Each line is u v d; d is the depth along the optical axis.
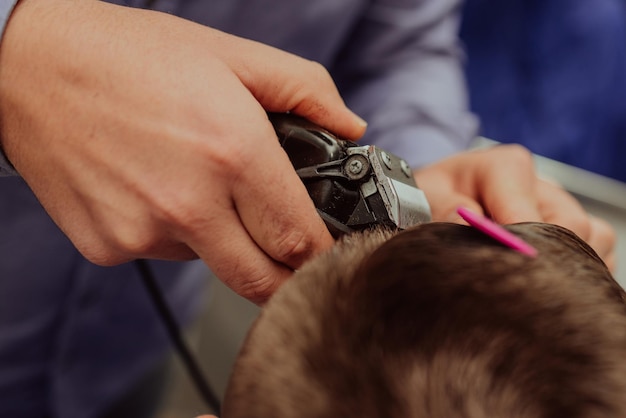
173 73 0.47
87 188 0.49
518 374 0.25
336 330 0.28
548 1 1.53
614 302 0.28
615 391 0.25
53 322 0.91
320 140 0.49
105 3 0.51
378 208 0.46
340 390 0.27
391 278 0.28
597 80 1.55
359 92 0.99
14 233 0.79
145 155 0.47
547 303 0.27
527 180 0.66
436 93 0.98
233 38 0.52
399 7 0.96
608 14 1.52
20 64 0.49
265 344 0.29
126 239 0.49
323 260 0.33
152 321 1.00
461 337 0.26
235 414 0.29
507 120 1.60
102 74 0.47
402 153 0.92
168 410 1.07
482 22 1.57
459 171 0.71
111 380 1.02
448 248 0.29
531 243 0.31
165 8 0.71
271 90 0.51
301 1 0.84
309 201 0.47
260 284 0.49
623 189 1.29
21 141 0.51
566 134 1.57
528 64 1.57
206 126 0.46
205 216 0.47
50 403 0.99
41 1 0.50
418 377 0.26
